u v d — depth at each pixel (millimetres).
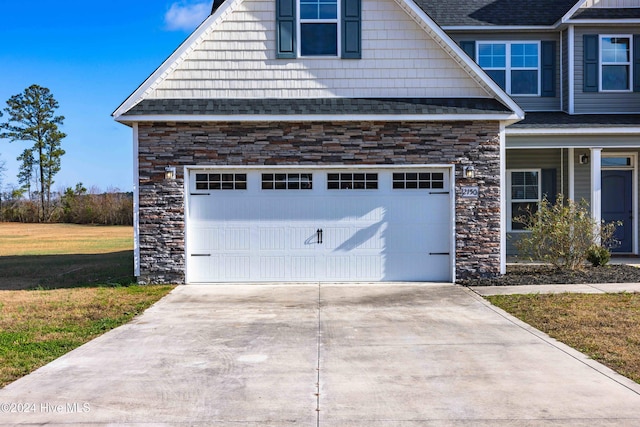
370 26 12906
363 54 12891
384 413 5301
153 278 12789
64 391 5938
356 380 6234
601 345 7457
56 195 60125
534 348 7422
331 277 12977
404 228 13000
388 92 12906
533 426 4988
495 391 5848
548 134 14414
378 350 7426
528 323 8820
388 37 12898
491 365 6723
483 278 12852
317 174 12914
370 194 12945
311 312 9922
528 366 6664
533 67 16656
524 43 16625
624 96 16188
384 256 12992
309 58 12859
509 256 16750
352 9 12898
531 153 16969
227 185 12914
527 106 16609
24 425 5074
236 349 7535
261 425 5059
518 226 17016
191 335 8320
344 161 12719
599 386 5949
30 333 8414
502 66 16625
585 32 16172
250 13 12852
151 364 6883
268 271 12953
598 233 14094
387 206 12969
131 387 6051
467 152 12758
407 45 12891
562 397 5652
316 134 12688
